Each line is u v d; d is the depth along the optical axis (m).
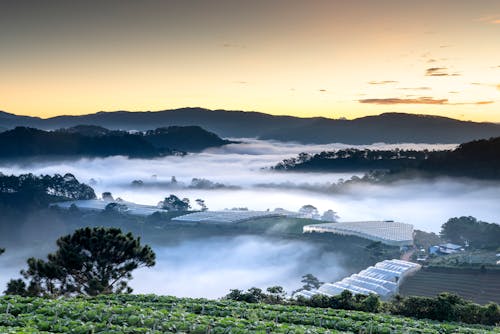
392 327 38.56
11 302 37.81
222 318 36.41
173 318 34.84
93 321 34.34
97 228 54.06
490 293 119.62
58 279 52.62
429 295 120.19
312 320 39.53
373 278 126.69
